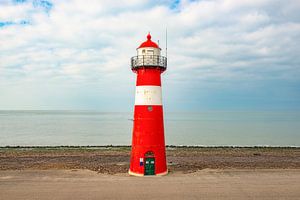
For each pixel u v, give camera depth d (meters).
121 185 18.80
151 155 21.05
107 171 23.28
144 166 21.02
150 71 20.73
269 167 25.38
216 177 20.97
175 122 117.88
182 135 67.75
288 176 21.38
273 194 17.17
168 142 56.12
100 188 18.22
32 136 66.38
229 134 70.25
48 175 21.81
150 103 20.83
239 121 123.56
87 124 106.62
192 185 18.83
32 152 37.53
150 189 17.98
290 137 64.75
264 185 18.92
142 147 20.89
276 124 103.75
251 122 115.81
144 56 20.38
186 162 28.89
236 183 19.34
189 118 158.00
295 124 103.38
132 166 21.58
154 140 20.94
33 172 22.98
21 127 90.50
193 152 37.41
